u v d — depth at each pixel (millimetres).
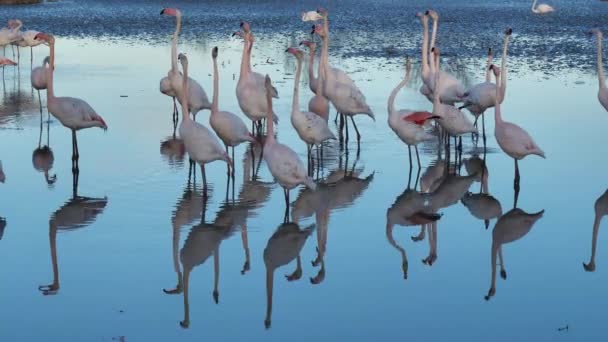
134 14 34719
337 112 15984
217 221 10711
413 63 22531
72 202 11336
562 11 36750
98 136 14906
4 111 16984
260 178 12672
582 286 8711
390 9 37688
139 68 21922
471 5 39688
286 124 15984
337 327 7824
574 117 16109
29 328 7770
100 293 8516
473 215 10977
